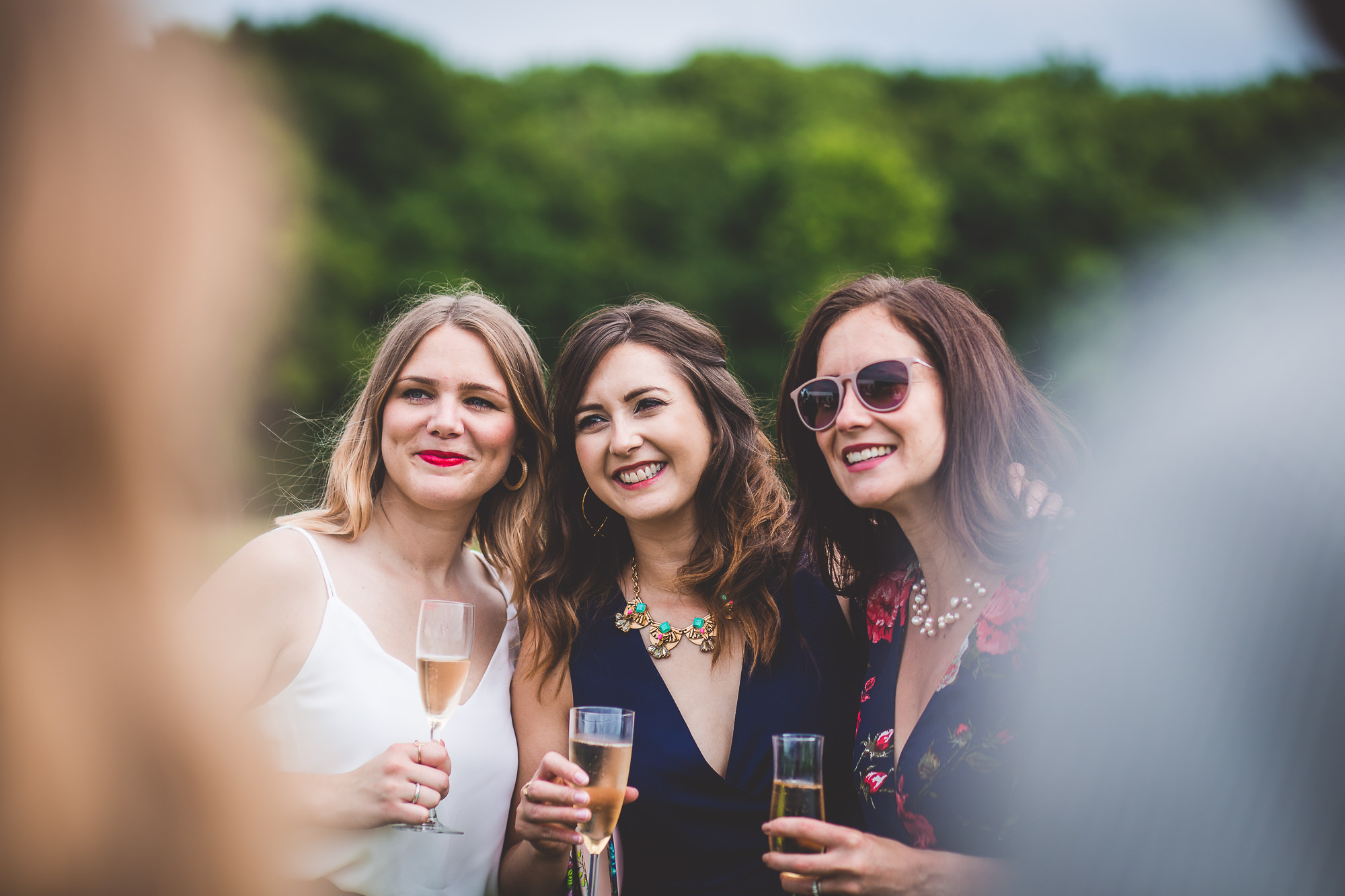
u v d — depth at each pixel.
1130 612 0.98
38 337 0.64
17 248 0.63
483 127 42.41
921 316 2.37
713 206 43.31
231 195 0.69
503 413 2.82
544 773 2.23
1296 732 0.86
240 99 0.70
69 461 0.65
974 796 2.12
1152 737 0.93
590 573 2.97
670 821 2.66
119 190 0.65
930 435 2.33
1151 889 0.91
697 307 40.59
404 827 2.33
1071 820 0.98
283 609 2.62
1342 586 0.86
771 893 2.63
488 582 3.16
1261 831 0.86
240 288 0.70
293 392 30.77
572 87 50.50
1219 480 0.94
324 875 2.44
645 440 2.77
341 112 38.62
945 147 47.84
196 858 0.71
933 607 2.42
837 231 41.06
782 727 2.71
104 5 0.65
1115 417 1.08
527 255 38.44
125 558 0.67
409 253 37.00
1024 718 1.13
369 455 2.84
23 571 0.65
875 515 2.67
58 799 0.66
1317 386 0.92
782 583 2.82
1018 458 2.36
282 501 3.37
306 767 2.58
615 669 2.82
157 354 0.67
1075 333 37.75
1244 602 0.90
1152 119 45.25
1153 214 41.72
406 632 2.77
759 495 2.92
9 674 0.65
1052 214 44.09
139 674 0.68
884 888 1.92
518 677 2.92
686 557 2.88
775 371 40.09
